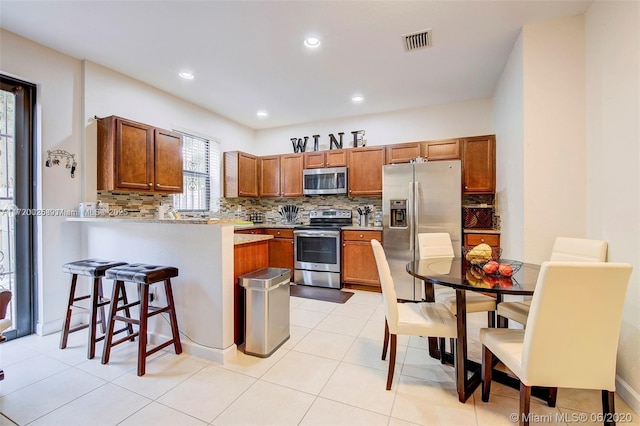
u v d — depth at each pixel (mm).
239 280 2375
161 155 3424
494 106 3877
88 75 3010
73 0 2129
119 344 2436
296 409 1691
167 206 3783
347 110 4609
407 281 3844
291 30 2535
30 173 2680
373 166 4480
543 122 2441
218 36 2615
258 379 1984
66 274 2834
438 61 3080
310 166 4898
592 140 2225
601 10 2102
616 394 1870
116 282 2182
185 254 2350
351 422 1590
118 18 2350
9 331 2574
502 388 1899
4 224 2578
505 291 1534
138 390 1855
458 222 3637
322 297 3857
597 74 2156
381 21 2422
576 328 1331
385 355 2246
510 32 2582
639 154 1727
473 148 3930
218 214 4785
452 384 1938
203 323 2285
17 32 2523
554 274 1291
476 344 2531
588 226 2275
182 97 4047
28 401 1744
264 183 5234
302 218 5297
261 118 5012
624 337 1818
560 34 2393
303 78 3469
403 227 3863
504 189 3307
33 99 2697
